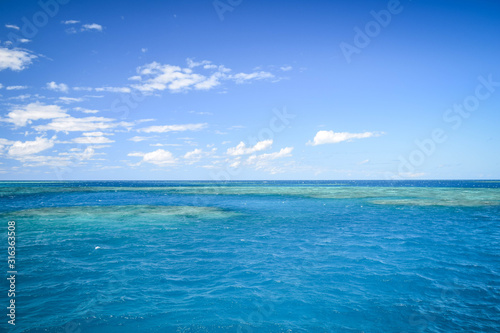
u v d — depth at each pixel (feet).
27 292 46.34
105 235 88.74
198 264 61.05
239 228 102.58
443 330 35.96
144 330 35.81
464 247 74.54
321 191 317.01
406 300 44.27
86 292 46.52
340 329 36.35
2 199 210.79
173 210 148.56
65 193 285.84
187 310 40.96
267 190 347.56
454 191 292.20
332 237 87.40
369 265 60.34
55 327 35.91
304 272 56.39
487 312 40.47
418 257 65.87
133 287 48.83
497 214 133.18
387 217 127.34
